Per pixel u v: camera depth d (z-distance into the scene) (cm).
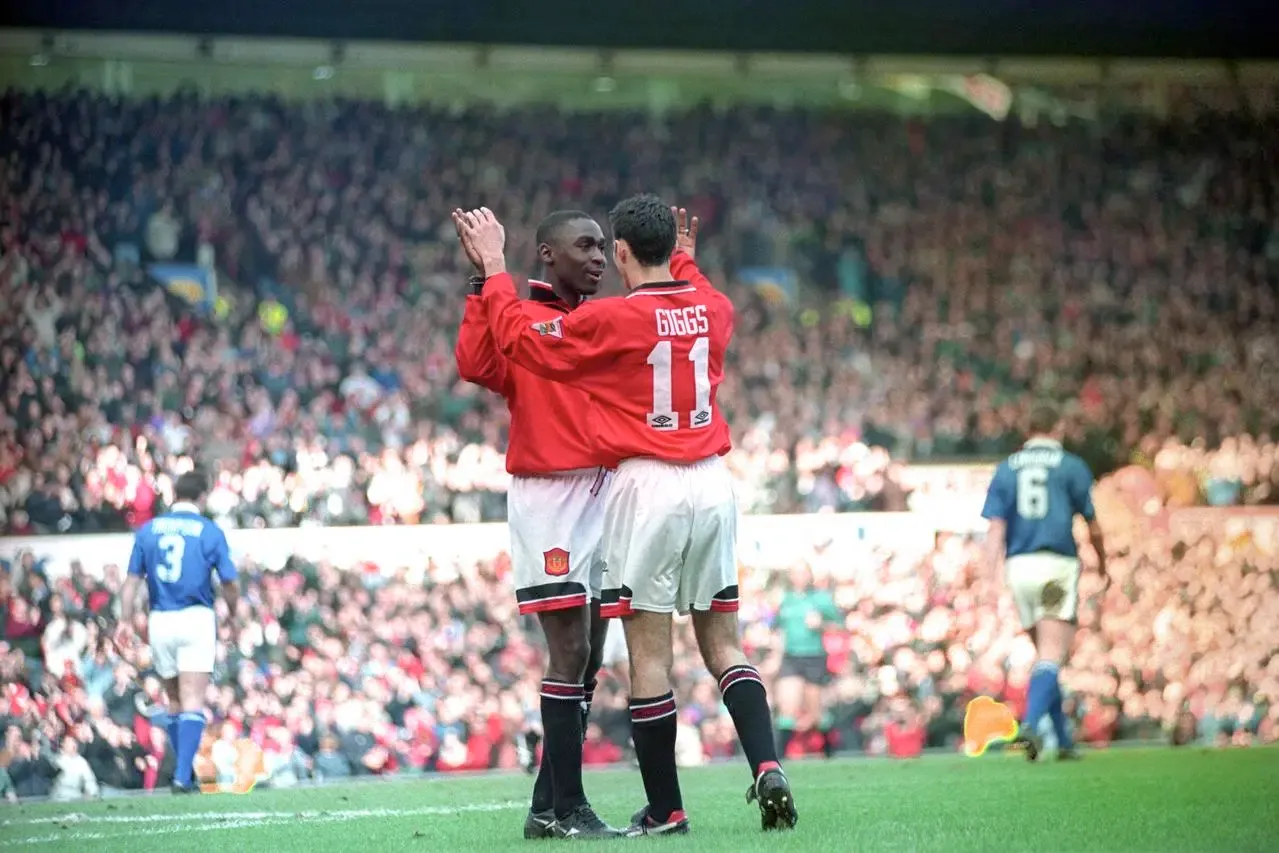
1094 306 7994
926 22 7100
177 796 2744
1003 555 3170
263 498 5444
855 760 3191
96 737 3797
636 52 8138
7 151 7312
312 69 7988
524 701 4247
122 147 7512
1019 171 8512
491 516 5734
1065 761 2919
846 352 7456
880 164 8444
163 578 3072
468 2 6875
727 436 1661
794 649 4091
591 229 1728
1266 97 8681
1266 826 1627
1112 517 5316
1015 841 1495
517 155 8119
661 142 8300
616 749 3825
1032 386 7381
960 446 6756
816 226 8188
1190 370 7588
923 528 5569
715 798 2233
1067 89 8700
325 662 4262
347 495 5553
